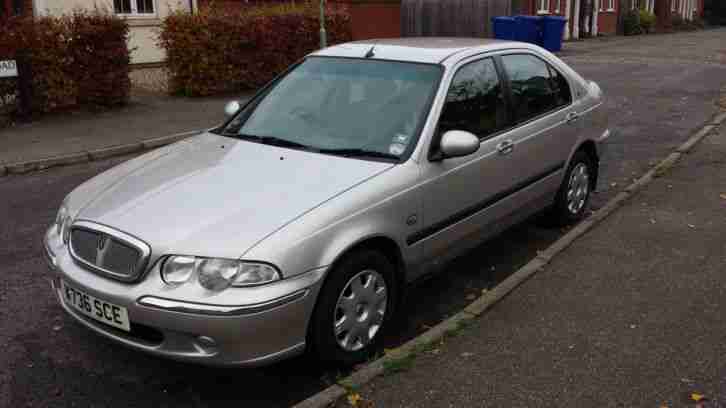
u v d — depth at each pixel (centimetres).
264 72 1431
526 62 540
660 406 339
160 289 329
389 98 447
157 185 389
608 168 826
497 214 492
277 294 326
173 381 376
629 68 1942
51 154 894
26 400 357
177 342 331
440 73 452
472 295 488
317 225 346
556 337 408
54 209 685
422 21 2297
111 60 1196
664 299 458
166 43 1329
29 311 457
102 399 359
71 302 367
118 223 352
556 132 548
